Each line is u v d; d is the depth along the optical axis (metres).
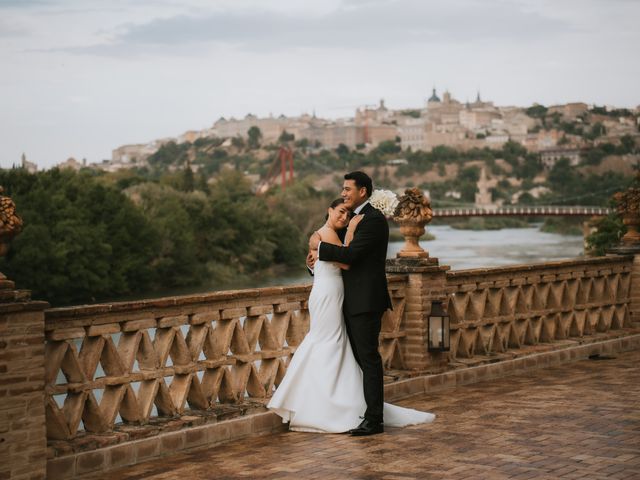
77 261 64.62
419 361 9.40
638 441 7.03
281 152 171.88
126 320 6.73
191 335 7.38
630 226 13.28
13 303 5.81
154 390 6.93
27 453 5.88
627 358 11.81
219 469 6.48
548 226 182.38
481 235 165.75
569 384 9.78
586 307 12.12
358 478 6.14
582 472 6.14
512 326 10.90
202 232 84.00
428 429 7.66
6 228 5.79
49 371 6.26
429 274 9.48
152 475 6.35
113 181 125.38
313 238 7.82
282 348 8.11
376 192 7.92
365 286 7.62
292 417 7.74
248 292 7.67
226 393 7.68
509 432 7.44
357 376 7.80
